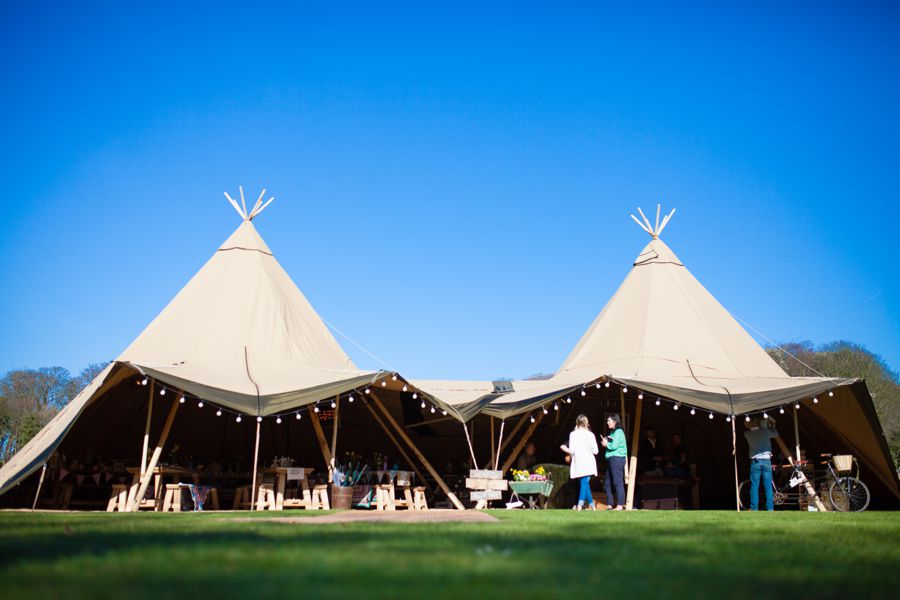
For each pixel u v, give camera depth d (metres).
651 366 14.97
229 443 17.17
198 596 2.72
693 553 4.24
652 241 17.86
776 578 3.43
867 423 13.72
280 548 4.06
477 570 3.38
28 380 37.22
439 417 16.48
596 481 14.59
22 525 5.80
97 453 15.44
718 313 16.69
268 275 15.70
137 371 11.40
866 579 3.47
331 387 12.30
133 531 5.16
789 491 14.02
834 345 38.19
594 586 3.08
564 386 14.20
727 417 13.04
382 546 4.17
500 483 12.67
